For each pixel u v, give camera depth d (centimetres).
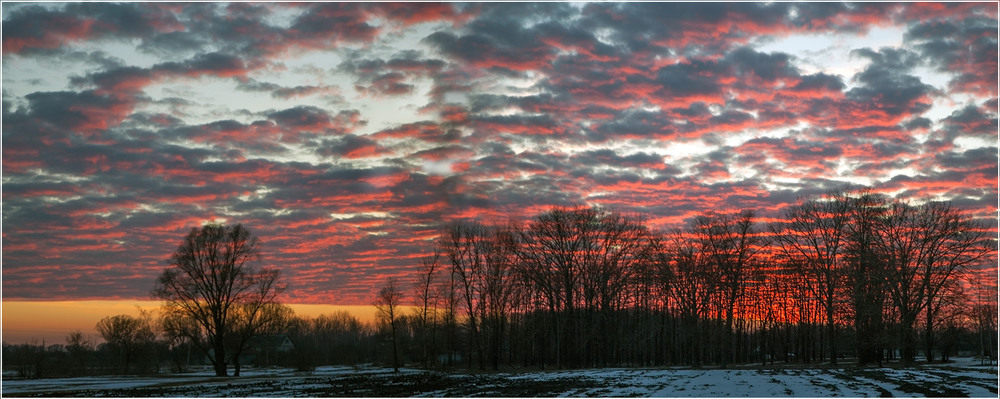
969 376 4997
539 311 9081
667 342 10444
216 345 7294
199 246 7331
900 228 7019
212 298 7325
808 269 7806
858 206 7194
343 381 5738
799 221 7631
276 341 13775
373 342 14962
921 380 4609
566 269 8331
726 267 7762
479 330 8962
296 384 5381
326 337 17400
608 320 8656
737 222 7800
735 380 4950
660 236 8606
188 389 4900
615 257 8481
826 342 9244
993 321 7450
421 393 4216
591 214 8612
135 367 9112
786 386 4225
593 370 7394
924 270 6862
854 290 6919
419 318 10194
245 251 7506
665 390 4088
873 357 7519
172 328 7388
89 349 11238
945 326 7056
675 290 8506
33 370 7725
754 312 10075
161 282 7169
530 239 8519
